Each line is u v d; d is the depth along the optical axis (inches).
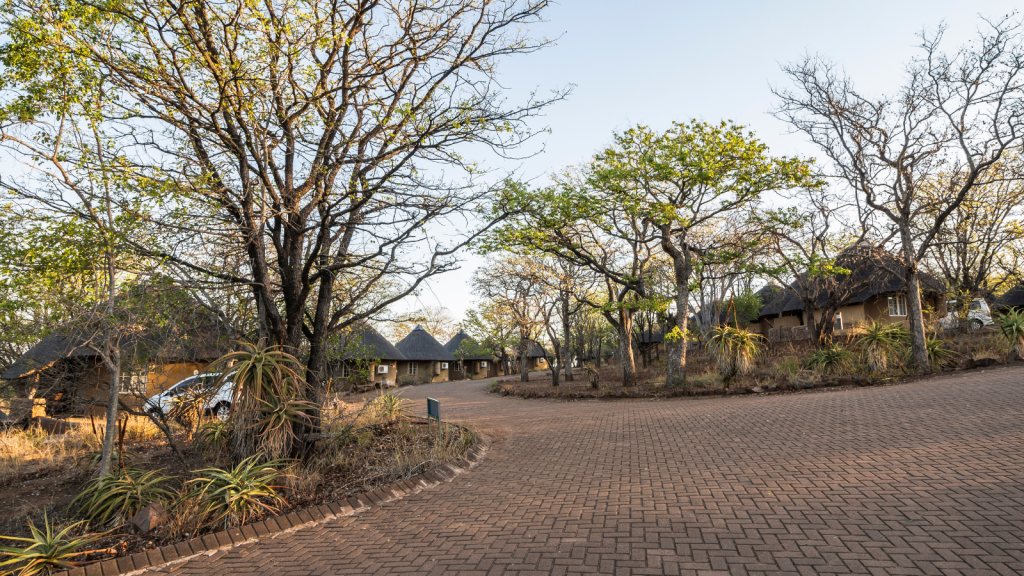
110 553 215.2
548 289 977.5
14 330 268.7
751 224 751.1
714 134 590.9
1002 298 1040.8
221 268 313.7
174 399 331.6
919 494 199.9
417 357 1835.6
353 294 412.2
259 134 281.6
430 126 299.9
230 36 274.4
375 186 296.7
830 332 786.2
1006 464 225.5
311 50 292.5
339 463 315.6
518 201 347.6
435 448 331.9
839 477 230.5
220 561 199.8
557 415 555.2
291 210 297.4
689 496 224.1
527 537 193.6
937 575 139.6
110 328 266.1
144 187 242.1
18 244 246.2
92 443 412.2
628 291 817.5
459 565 173.6
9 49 233.6
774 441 315.6
